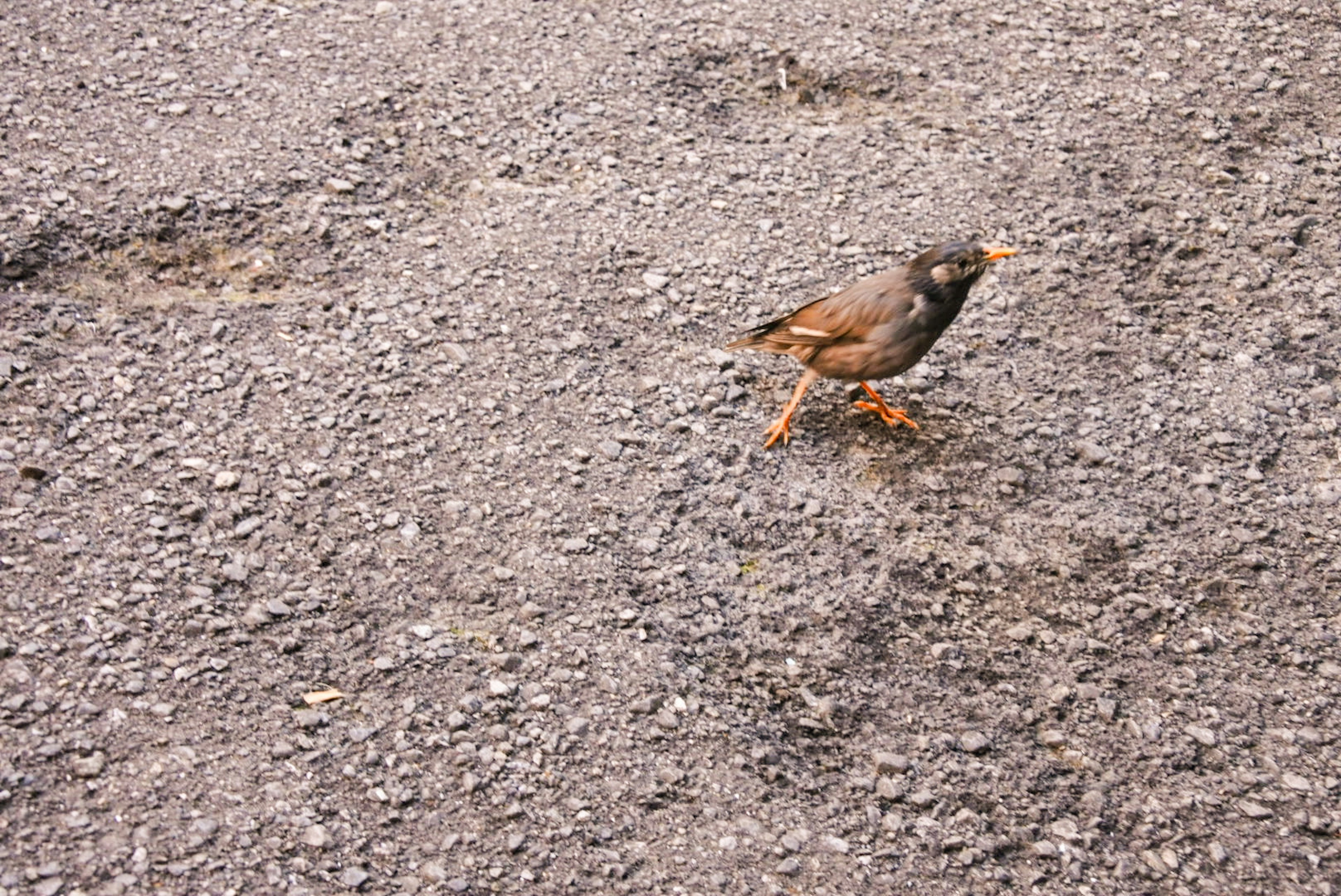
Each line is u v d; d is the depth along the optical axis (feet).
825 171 8.61
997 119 8.84
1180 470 7.81
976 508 7.70
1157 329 8.18
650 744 7.16
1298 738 7.27
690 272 8.23
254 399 7.75
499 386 7.86
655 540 7.55
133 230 8.11
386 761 7.07
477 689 7.22
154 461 7.56
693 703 7.24
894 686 7.32
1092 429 7.90
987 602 7.50
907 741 7.23
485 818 7.01
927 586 7.52
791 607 7.45
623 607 7.39
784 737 7.22
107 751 7.00
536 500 7.60
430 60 8.87
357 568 7.41
